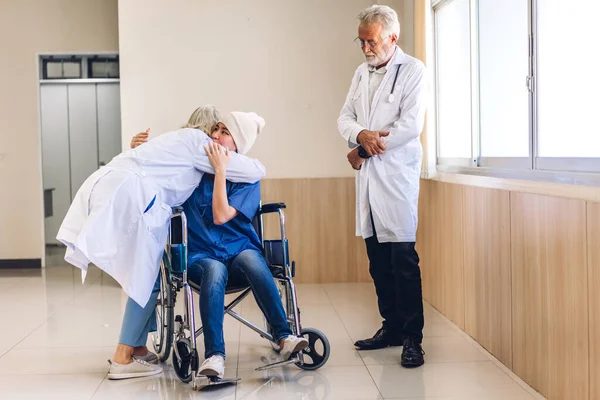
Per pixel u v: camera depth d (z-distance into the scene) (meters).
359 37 3.14
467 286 3.53
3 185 6.43
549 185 2.57
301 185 5.23
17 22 6.41
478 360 3.12
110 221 2.73
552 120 2.71
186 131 2.97
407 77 3.13
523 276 2.77
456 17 3.91
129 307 2.97
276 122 5.20
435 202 4.09
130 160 2.85
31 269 6.30
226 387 2.81
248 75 5.18
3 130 6.42
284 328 2.84
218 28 5.15
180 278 2.81
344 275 5.25
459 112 3.90
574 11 2.49
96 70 6.91
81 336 3.70
